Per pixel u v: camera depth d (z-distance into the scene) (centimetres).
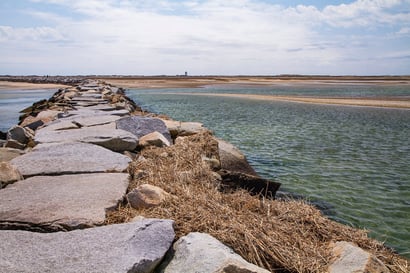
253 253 337
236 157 798
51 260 286
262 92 5088
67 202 409
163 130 874
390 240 561
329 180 878
